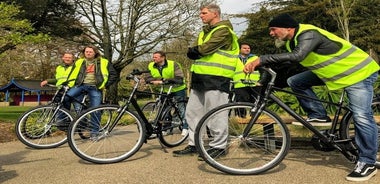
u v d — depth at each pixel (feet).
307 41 11.57
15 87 133.28
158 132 17.76
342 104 12.88
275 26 12.14
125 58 67.46
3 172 13.32
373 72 11.96
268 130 13.21
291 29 11.99
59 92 20.59
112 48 68.03
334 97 15.98
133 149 15.12
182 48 74.02
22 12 47.42
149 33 67.31
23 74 137.08
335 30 79.20
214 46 14.01
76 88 20.90
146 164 14.28
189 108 15.57
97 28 67.21
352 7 68.85
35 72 136.15
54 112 19.94
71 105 21.11
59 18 64.69
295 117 12.92
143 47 68.08
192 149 15.81
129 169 13.50
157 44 67.41
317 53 11.90
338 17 63.21
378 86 18.44
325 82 12.40
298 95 13.06
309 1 81.41
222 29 14.10
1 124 28.43
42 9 57.82
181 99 19.10
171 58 80.18
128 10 66.95
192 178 12.07
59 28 64.90
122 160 14.80
